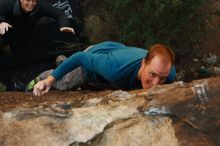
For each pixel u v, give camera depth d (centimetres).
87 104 239
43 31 545
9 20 479
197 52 580
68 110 232
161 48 256
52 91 329
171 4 499
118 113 227
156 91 238
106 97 244
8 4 466
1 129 223
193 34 556
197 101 225
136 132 218
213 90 230
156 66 253
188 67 571
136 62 271
